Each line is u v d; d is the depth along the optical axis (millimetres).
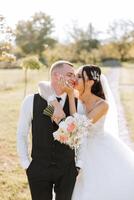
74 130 4227
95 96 4766
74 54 74750
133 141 11469
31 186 4438
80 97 4773
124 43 102375
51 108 4293
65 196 4426
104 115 4824
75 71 4621
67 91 4387
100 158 4961
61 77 4336
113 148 5016
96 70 4734
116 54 101750
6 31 10805
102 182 4930
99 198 4895
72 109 4398
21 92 27703
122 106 20609
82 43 87938
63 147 4352
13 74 44656
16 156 9438
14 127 13711
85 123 4344
